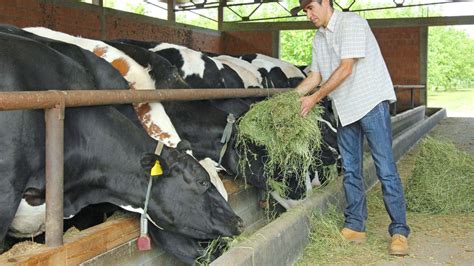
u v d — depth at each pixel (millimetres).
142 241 3062
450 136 11367
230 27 18250
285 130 3707
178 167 3070
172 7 16312
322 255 3682
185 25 16406
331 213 4375
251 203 4762
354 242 3922
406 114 11445
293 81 8078
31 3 11125
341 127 3955
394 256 3645
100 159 3000
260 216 4965
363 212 3973
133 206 3100
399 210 3715
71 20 12250
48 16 11586
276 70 7848
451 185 4992
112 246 2936
